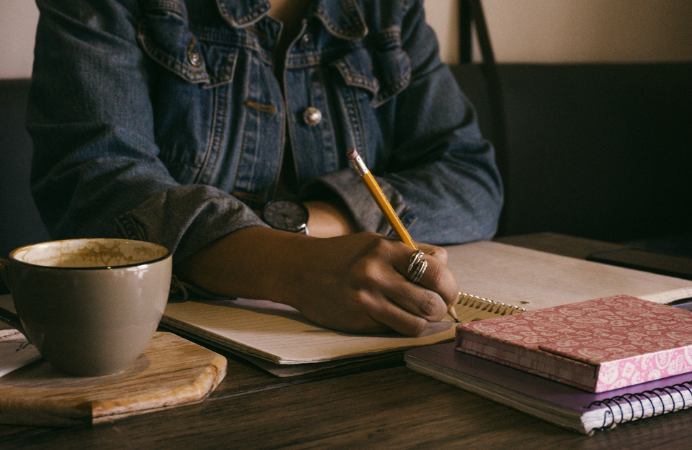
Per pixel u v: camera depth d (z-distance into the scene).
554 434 0.36
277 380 0.44
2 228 1.12
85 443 0.35
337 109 1.06
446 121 1.12
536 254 0.84
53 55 0.83
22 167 1.14
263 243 0.60
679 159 2.09
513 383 0.40
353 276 0.51
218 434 0.36
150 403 0.38
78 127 0.79
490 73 1.68
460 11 1.72
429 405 0.40
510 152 1.69
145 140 0.82
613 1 2.07
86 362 0.40
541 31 1.92
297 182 1.03
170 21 0.90
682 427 0.37
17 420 0.37
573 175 1.83
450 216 0.94
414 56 1.16
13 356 0.43
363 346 0.48
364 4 1.12
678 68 2.09
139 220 0.66
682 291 0.64
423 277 0.51
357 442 0.35
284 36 1.05
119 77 0.83
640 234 2.03
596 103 1.86
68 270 0.37
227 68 0.95
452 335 0.52
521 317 0.49
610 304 0.53
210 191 0.67
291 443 0.35
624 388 0.39
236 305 0.60
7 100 1.12
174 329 0.55
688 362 0.42
